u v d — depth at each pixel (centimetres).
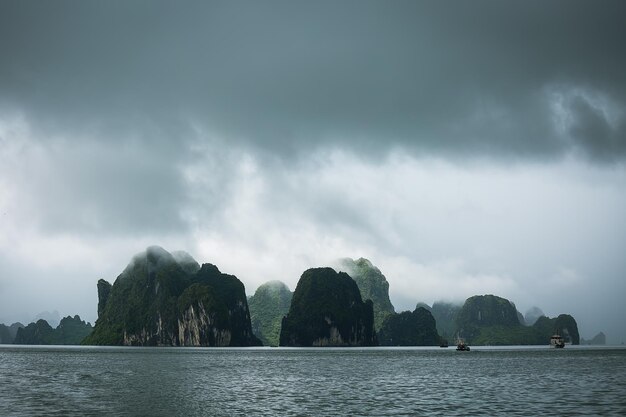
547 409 5822
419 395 7181
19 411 5762
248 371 11731
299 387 8356
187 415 5688
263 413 5791
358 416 5519
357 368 12738
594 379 9325
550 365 13625
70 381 8994
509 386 8225
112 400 6731
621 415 5403
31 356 18250
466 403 6356
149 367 12900
